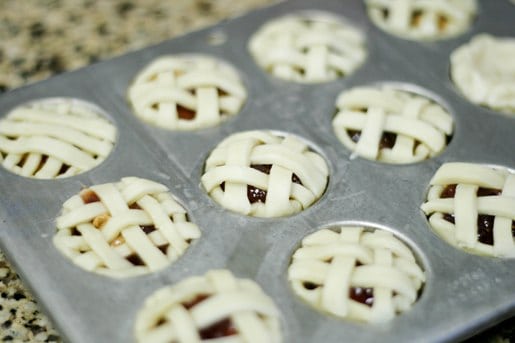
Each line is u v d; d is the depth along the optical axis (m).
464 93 0.76
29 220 0.67
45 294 0.63
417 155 0.72
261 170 0.69
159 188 0.68
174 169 0.70
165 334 0.60
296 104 0.75
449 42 0.80
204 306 0.61
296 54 0.78
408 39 0.81
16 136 0.72
